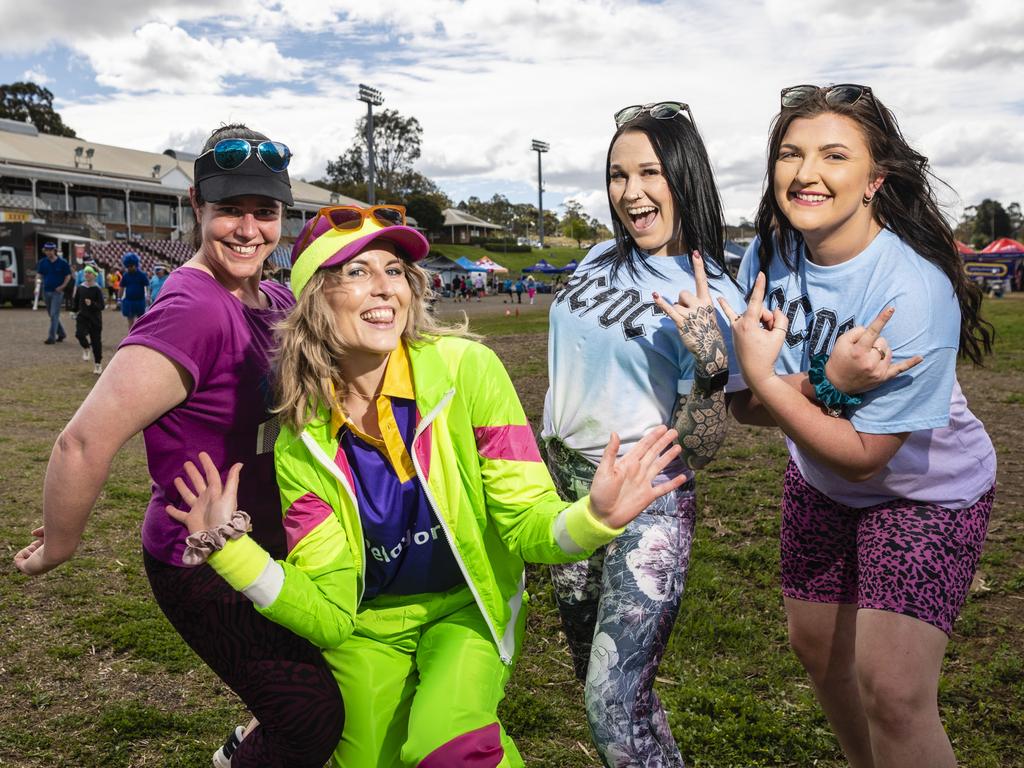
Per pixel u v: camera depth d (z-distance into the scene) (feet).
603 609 8.17
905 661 7.30
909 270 7.70
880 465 7.54
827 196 7.78
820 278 8.27
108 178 191.93
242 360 7.57
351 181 347.77
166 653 12.92
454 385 7.26
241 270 7.98
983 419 29.86
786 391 7.38
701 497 20.33
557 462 9.16
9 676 12.16
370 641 7.66
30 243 106.22
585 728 11.01
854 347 7.15
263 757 7.86
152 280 68.39
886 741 7.43
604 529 6.63
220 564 6.71
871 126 7.69
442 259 214.69
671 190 8.66
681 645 12.98
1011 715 10.78
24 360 50.75
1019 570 15.49
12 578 15.75
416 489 7.30
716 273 8.91
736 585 15.20
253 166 7.77
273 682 7.48
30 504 20.51
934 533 7.72
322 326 7.06
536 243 452.35
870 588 7.68
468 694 6.98
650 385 8.54
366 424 7.47
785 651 12.87
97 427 7.01
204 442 7.59
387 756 7.50
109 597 15.01
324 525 7.27
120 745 10.46
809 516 8.80
